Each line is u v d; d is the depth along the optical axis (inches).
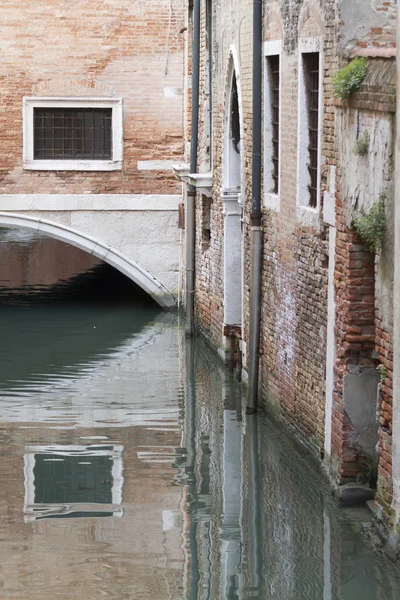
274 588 341.7
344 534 382.9
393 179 350.9
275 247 526.0
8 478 450.6
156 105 829.2
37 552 371.2
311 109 471.5
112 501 421.7
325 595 335.9
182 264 841.5
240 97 600.4
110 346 721.6
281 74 506.6
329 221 421.7
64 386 613.9
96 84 824.3
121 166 831.7
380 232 361.1
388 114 350.6
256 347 553.6
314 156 469.7
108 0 817.5
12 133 824.3
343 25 403.9
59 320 809.5
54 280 973.2
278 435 511.5
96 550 372.8
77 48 820.0
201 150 740.7
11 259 1060.5
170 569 357.4
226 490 432.5
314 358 452.1
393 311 353.1
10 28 815.1
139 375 639.8
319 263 443.8
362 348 402.6
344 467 407.8
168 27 823.1
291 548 372.2
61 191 831.1
